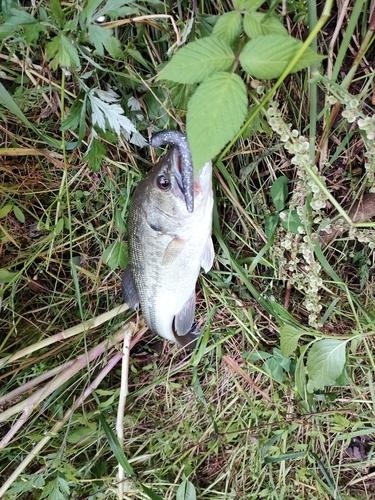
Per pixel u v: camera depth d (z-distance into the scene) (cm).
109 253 64
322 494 69
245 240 63
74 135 59
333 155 56
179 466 71
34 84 55
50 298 71
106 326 70
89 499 66
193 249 54
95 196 65
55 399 68
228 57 36
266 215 61
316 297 57
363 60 52
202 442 70
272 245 62
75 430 69
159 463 69
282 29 38
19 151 58
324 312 65
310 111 49
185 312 62
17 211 62
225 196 61
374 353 65
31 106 58
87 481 67
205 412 73
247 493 70
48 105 57
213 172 58
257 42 35
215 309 68
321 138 53
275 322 67
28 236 67
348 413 68
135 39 52
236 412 72
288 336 58
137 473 67
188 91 51
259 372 71
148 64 54
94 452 72
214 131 35
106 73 55
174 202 48
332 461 70
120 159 61
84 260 69
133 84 55
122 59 53
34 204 66
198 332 69
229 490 71
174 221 50
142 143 56
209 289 67
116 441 62
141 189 52
